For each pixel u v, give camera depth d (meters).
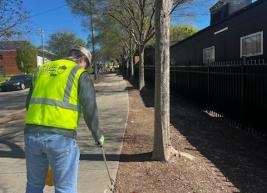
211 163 3.47
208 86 6.53
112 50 30.20
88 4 11.80
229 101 5.56
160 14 3.32
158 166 3.24
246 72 4.93
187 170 3.16
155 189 2.78
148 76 16.23
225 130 5.09
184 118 6.01
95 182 2.95
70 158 2.00
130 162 3.41
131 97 9.71
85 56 2.17
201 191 2.75
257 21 6.23
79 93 2.01
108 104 8.19
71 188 2.03
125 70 29.12
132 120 5.82
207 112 6.68
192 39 10.76
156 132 3.39
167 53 3.34
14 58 45.44
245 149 4.11
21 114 7.43
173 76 10.18
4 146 4.27
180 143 4.18
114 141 4.31
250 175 3.20
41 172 2.07
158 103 3.35
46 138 1.94
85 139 4.46
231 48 7.47
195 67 7.52
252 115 4.77
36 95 2.01
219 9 10.16
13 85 17.27
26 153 2.03
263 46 6.02
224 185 2.90
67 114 1.97
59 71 2.03
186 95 8.48
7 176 3.17
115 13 12.69
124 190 2.76
